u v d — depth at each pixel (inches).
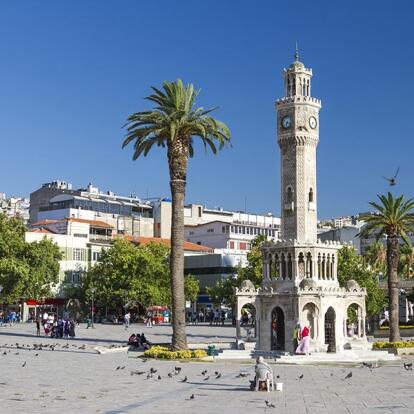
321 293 3061.0
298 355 2869.1
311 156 3326.8
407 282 5270.7
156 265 6107.3
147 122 2869.1
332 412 1373.0
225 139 2930.6
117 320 6289.4
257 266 5398.6
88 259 6948.8
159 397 1577.3
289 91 3366.1
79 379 1946.4
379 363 2721.5
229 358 2834.6
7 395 1600.6
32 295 5876.0
